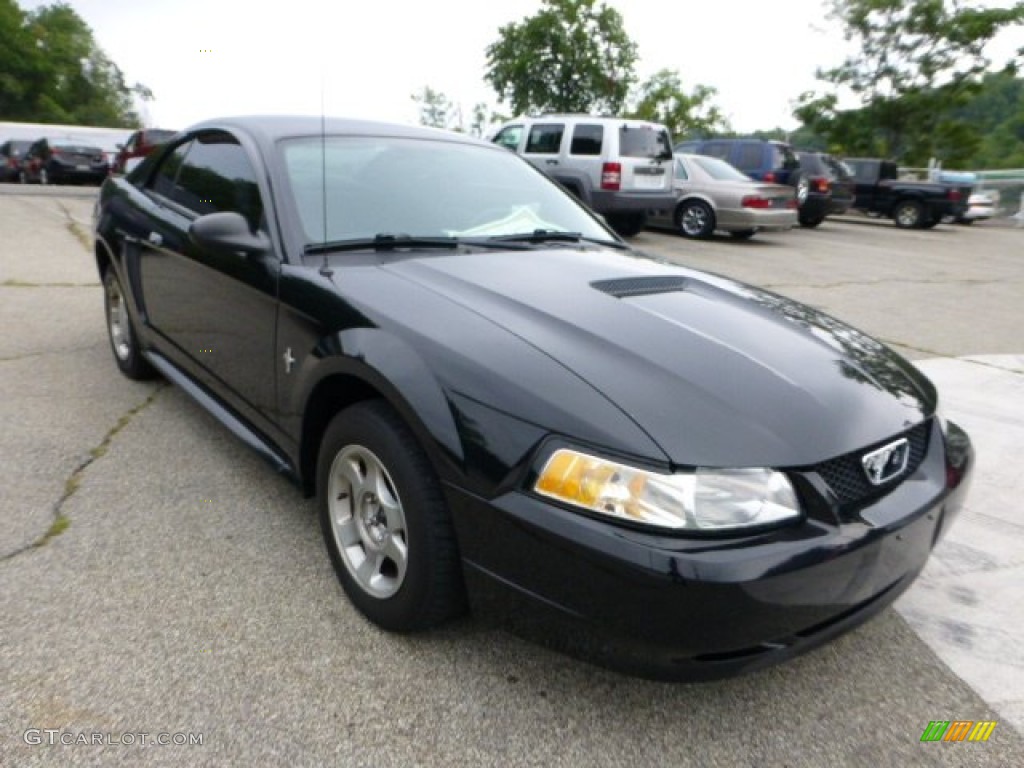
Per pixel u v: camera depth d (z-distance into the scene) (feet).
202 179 11.25
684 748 6.29
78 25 231.30
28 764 5.70
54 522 9.07
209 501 9.82
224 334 9.89
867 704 6.96
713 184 42.57
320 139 10.13
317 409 8.15
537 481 5.91
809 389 6.71
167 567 8.32
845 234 54.85
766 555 5.60
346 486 7.79
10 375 14.10
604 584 5.62
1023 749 6.53
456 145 11.35
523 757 6.09
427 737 6.23
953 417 14.78
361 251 8.88
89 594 7.76
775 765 6.19
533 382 6.23
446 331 6.94
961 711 6.94
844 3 112.88
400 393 6.63
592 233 10.99
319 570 8.43
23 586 7.82
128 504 9.62
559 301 7.69
